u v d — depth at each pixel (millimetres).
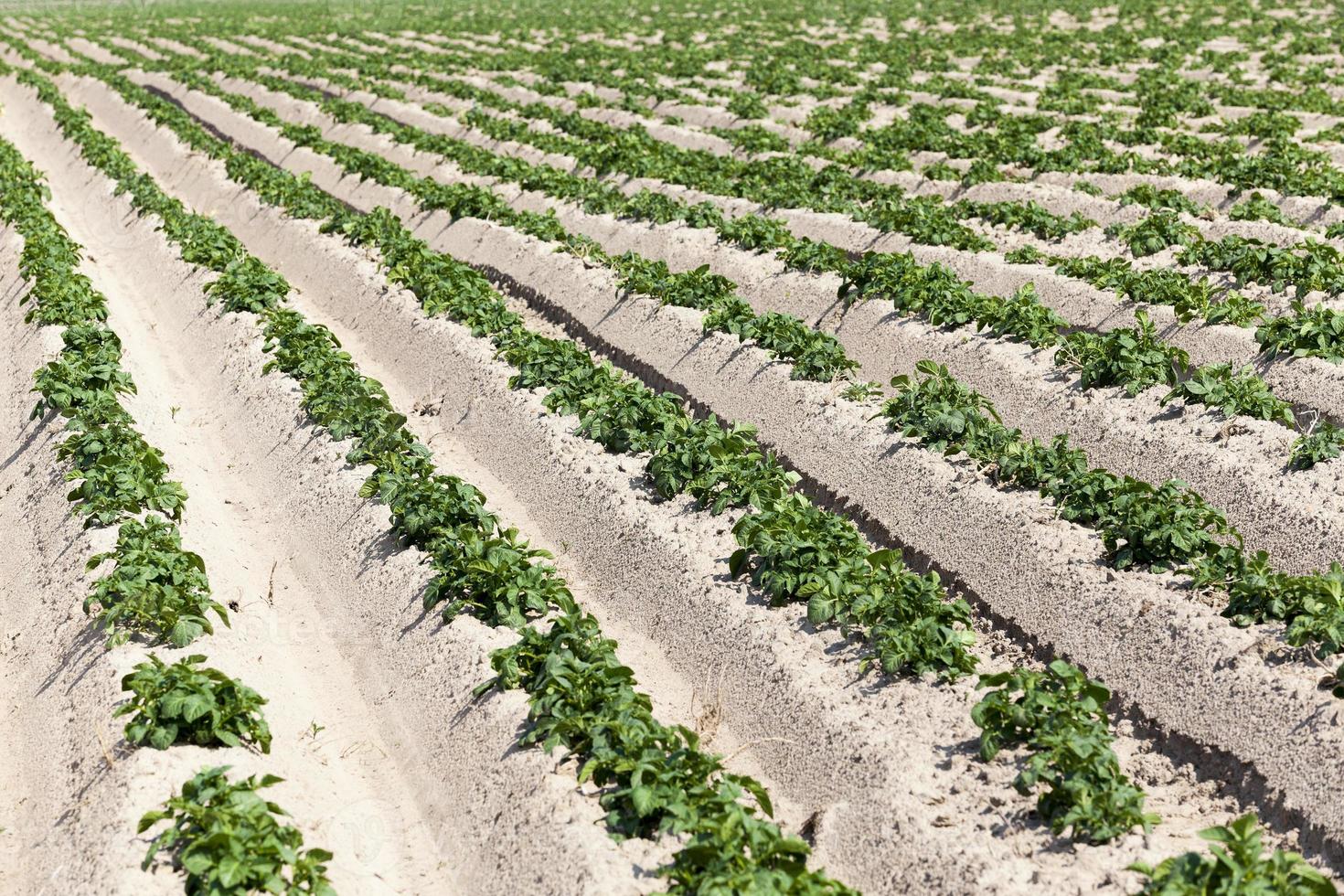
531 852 8414
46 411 15492
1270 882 7035
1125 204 21281
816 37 47812
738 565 11234
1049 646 10617
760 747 9922
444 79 41219
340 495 13469
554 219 22219
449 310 18250
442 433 16125
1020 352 15000
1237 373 13625
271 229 24953
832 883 7504
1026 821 8289
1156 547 10648
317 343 17000
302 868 7762
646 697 9297
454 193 23922
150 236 24281
